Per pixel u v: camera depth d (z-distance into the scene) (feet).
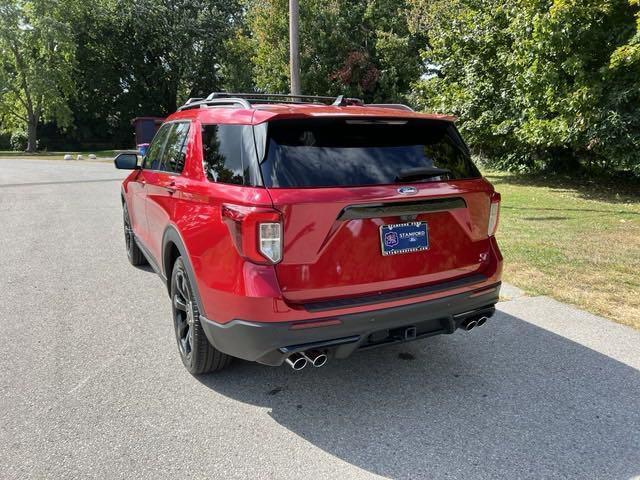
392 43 83.20
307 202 8.84
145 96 159.43
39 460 8.69
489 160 60.44
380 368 12.28
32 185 51.65
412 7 82.17
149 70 154.92
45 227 29.25
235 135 10.03
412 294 9.88
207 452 8.96
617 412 10.23
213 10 145.69
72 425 9.73
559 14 35.22
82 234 27.32
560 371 11.98
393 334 10.06
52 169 74.95
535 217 30.89
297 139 9.52
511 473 8.41
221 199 9.51
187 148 12.14
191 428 9.70
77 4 140.87
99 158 110.01
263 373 11.97
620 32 35.22
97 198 41.55
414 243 9.96
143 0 141.28
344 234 9.20
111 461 8.68
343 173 9.45
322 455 8.90
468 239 10.85
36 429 9.59
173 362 12.47
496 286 11.22
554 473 8.41
